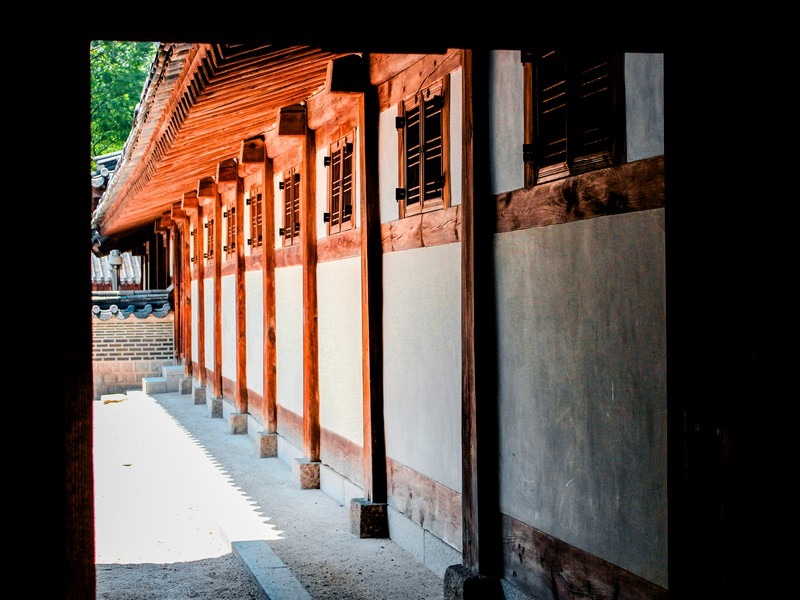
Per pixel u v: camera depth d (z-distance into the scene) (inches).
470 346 249.3
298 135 437.4
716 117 136.9
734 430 135.1
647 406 181.3
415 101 299.9
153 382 924.6
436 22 138.2
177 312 1007.0
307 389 438.3
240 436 616.4
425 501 298.2
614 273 191.0
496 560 246.4
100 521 380.2
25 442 127.9
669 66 144.7
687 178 142.6
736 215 134.2
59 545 128.6
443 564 282.7
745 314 133.0
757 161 130.6
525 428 231.3
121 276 1435.8
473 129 246.4
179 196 818.2
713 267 138.4
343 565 299.7
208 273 800.3
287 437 512.1
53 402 128.6
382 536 334.3
